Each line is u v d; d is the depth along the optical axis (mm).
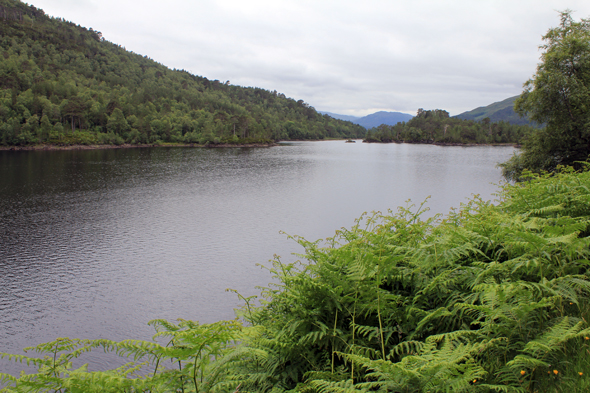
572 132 24984
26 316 16734
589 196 4785
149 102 173500
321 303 3293
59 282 20250
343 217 34625
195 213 36219
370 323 3359
